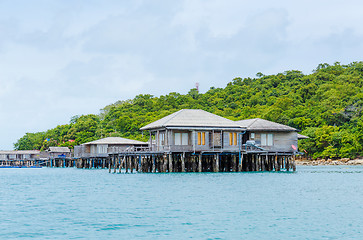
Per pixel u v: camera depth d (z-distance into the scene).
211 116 66.00
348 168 88.25
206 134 63.22
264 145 67.62
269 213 29.78
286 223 26.67
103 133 149.75
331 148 111.00
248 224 26.45
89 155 98.44
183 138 63.53
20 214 30.17
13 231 25.17
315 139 113.31
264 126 67.19
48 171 97.62
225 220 27.58
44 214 30.09
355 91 151.75
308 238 23.27
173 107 179.12
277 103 149.00
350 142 109.44
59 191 44.31
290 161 70.12
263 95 181.12
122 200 36.12
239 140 64.81
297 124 123.38
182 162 61.12
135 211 30.80
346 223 26.59
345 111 123.44
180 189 42.72
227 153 63.44
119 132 149.25
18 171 102.94
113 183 50.88
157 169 66.75
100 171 85.56
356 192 40.84
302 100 161.62
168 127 61.03
